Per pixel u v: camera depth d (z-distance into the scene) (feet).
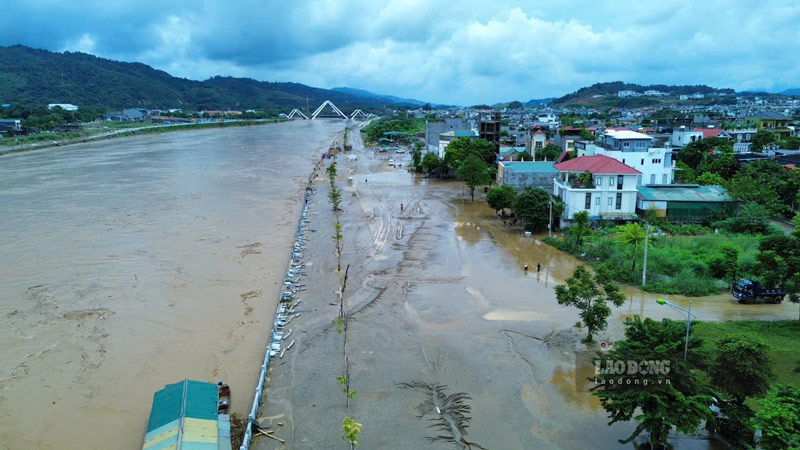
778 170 293.43
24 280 188.44
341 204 320.91
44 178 401.90
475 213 298.56
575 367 126.00
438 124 540.11
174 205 310.24
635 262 190.80
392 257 214.28
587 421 105.09
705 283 175.32
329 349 136.87
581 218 225.15
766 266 155.84
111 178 403.13
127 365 132.16
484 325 150.00
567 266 202.39
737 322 146.41
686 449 93.35
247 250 225.56
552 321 151.94
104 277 191.72
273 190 364.58
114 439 104.78
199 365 131.85
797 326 142.10
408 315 157.58
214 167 472.44
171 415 99.35
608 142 316.19
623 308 159.84
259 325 154.30
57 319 157.58
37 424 109.50
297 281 187.83
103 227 259.39
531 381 120.16
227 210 299.99
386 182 407.85
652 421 87.35
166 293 177.68
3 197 329.52
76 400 117.91
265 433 102.73
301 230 257.14
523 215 250.16
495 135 476.95
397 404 112.16
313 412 109.60
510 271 196.85
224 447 94.12
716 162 326.85
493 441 99.60
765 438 80.38
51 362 133.80
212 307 166.91
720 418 94.99
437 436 101.30
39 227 258.57
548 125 609.83
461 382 120.47
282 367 128.36
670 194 260.62
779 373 115.55
